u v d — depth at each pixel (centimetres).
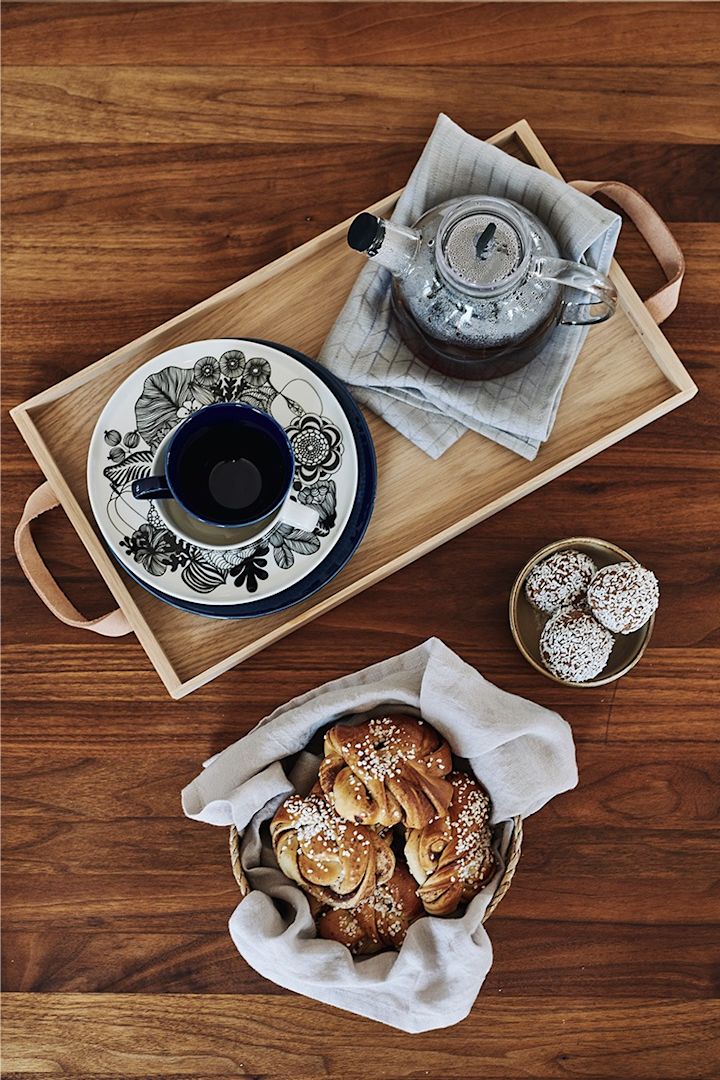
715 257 104
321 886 91
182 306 104
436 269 82
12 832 102
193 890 102
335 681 96
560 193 91
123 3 106
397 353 96
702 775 102
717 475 103
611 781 102
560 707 102
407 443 98
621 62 106
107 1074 102
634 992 101
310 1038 102
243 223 104
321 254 99
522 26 106
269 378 94
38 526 103
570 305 92
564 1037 101
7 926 102
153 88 106
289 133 105
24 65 105
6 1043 102
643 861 101
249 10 106
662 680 102
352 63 106
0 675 102
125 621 97
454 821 90
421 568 102
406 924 93
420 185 93
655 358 97
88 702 102
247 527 85
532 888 102
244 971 102
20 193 105
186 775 102
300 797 92
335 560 93
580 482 103
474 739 90
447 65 106
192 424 84
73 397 99
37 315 104
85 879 102
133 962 102
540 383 95
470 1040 101
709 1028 101
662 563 103
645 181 105
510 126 103
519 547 103
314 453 93
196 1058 102
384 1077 101
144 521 94
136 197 105
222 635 96
